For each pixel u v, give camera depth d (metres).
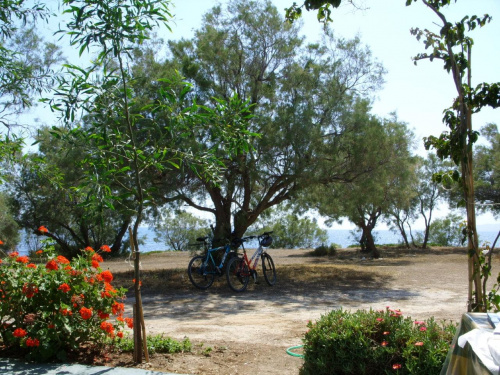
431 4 3.99
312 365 3.74
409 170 14.19
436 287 12.32
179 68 12.63
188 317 8.26
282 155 12.43
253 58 13.11
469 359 1.77
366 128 12.77
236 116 5.01
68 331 4.40
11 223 21.94
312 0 4.12
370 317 3.97
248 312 8.83
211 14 13.55
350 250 29.45
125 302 10.15
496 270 15.62
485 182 25.47
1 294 4.60
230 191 12.84
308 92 12.98
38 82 5.63
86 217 4.21
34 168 5.44
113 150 4.45
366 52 13.51
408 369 3.29
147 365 4.45
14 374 3.97
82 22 4.19
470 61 3.98
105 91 4.20
